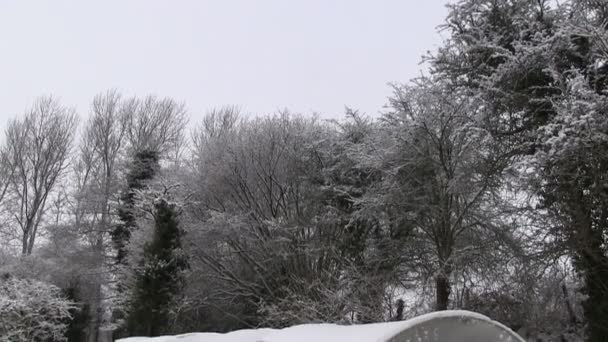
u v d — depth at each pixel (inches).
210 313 741.9
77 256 957.8
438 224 543.2
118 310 858.8
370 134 648.4
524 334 475.5
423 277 550.0
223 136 852.6
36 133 1184.2
